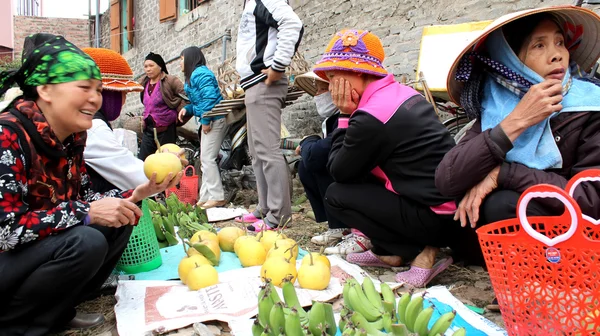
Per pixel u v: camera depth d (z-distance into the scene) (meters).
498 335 1.88
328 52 2.62
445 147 2.45
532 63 1.96
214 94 4.94
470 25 3.45
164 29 10.66
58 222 1.85
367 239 3.12
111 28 13.74
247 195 5.86
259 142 3.86
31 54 1.83
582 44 2.09
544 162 1.94
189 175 5.68
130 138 3.47
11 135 1.75
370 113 2.40
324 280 2.43
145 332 2.02
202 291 2.39
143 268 2.80
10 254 1.85
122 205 1.99
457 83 2.25
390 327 1.63
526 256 1.52
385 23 5.24
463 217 2.09
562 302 1.47
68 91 1.81
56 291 1.91
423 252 2.58
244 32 3.87
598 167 1.83
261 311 1.75
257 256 2.81
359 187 2.66
